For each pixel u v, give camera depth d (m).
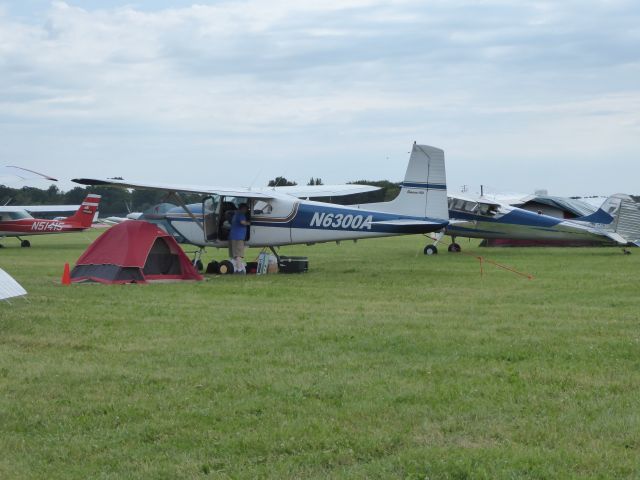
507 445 6.18
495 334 10.58
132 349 9.73
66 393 7.74
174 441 6.41
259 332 10.87
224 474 5.73
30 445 6.36
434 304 13.73
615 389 7.73
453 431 6.55
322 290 15.98
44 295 14.87
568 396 7.48
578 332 10.69
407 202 21.28
